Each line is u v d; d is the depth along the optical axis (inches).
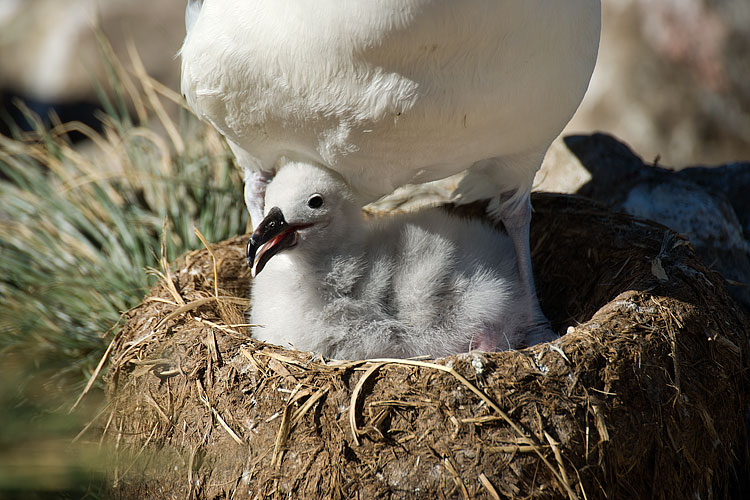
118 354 257.6
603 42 624.4
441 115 226.4
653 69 618.5
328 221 282.7
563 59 230.5
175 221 381.4
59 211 393.7
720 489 254.2
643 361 234.4
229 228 386.6
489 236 312.8
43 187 410.0
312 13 214.1
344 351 285.9
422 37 210.1
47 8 641.0
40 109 596.7
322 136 244.5
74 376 330.0
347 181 276.4
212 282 300.7
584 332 236.4
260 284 299.1
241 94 241.6
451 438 217.8
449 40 211.6
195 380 236.2
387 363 228.8
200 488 230.4
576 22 227.3
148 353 248.8
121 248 377.7
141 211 391.5
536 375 223.5
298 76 226.4
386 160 247.4
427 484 215.9
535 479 217.3
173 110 575.8
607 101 621.0
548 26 219.5
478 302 290.0
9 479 127.1
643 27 621.6
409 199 377.7
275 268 298.5
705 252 343.6
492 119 233.9
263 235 271.7
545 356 227.3
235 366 233.9
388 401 220.4
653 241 292.2
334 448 219.9
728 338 257.6
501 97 227.5
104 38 496.4
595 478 222.2
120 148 431.5
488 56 217.6
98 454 144.5
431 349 289.7
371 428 218.7
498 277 299.0
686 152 615.8
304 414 223.1
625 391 228.8
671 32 617.3
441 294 291.0
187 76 254.2
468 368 223.0
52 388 315.9
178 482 234.2
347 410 221.8
